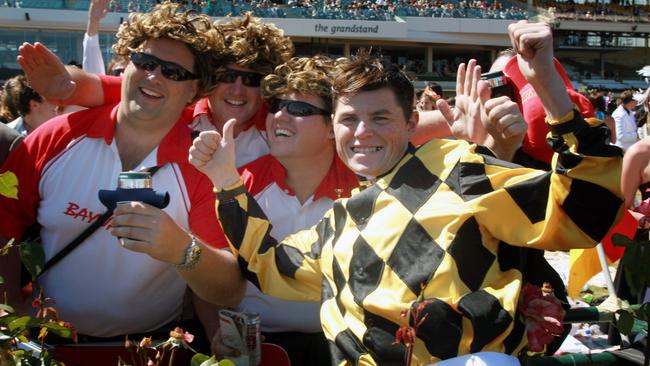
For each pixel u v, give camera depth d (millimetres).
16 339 2580
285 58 3734
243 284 3076
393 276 2477
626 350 2898
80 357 3156
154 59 3230
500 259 2504
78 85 3441
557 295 2707
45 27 31984
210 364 2398
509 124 2738
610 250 3725
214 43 3387
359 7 39906
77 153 3346
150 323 3494
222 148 2848
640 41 46719
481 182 2465
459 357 2295
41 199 3385
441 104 3033
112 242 3285
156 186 3287
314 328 3457
